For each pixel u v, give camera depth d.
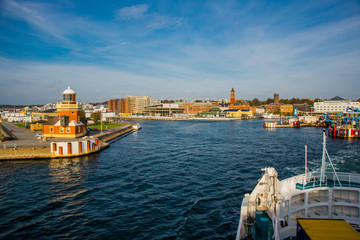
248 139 109.44
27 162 60.94
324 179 24.55
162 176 49.22
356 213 22.14
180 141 102.62
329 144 95.56
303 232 15.95
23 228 28.44
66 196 38.38
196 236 26.89
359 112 150.50
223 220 30.53
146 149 81.56
